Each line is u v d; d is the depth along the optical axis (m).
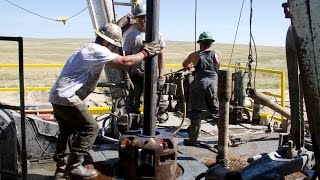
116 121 6.32
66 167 4.45
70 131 4.69
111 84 5.96
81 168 4.42
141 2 7.29
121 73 6.66
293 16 2.19
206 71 6.21
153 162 4.17
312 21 2.14
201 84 6.16
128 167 4.24
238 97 8.21
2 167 4.80
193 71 6.52
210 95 6.14
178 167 4.96
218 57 6.24
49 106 8.89
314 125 2.24
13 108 4.31
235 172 3.34
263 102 5.82
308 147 5.76
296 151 4.28
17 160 4.96
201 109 6.23
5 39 4.13
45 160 5.51
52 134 5.52
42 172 5.13
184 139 6.42
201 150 6.05
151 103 4.28
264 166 3.99
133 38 6.07
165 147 4.25
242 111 8.38
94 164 4.99
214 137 6.92
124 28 6.61
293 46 4.03
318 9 2.12
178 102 8.00
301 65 2.21
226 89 4.41
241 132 7.44
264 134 7.20
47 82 26.62
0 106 4.43
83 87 4.36
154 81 4.26
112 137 6.43
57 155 4.69
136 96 6.16
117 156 5.29
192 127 6.26
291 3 2.19
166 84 5.98
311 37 2.15
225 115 4.49
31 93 15.70
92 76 4.35
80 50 4.29
